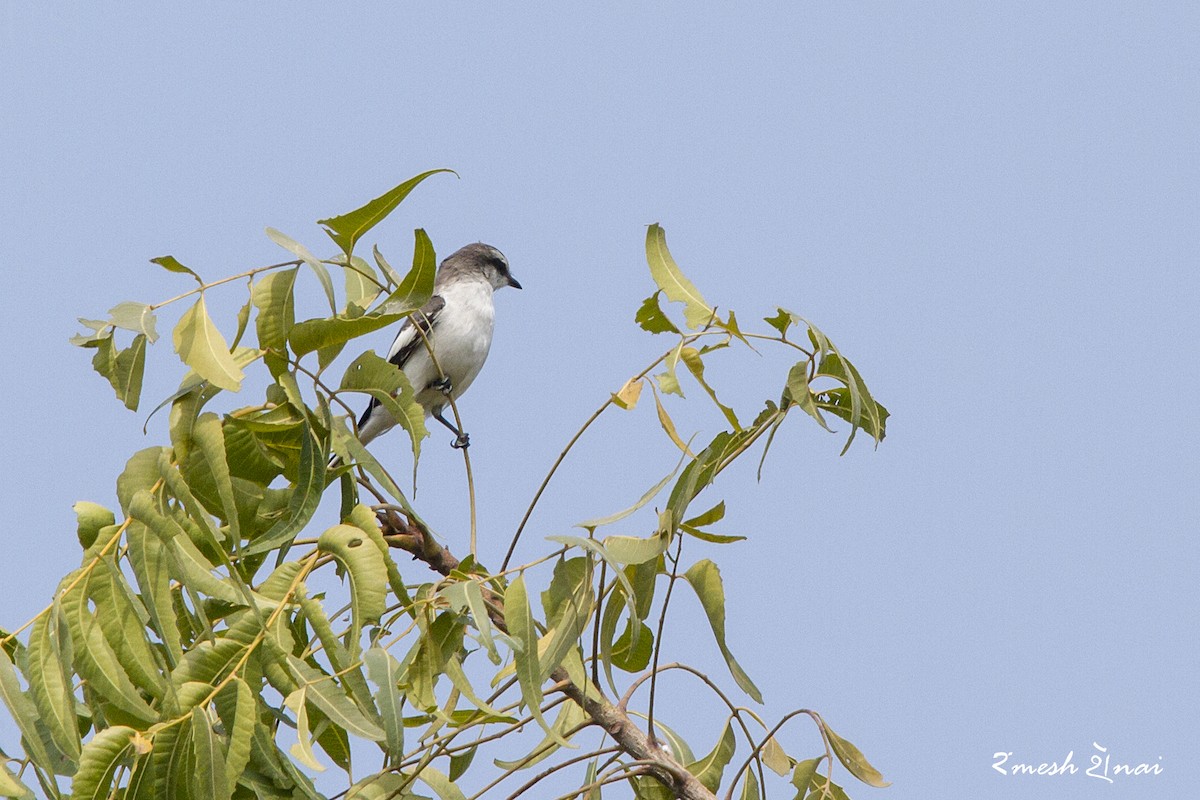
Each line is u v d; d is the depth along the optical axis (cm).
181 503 800
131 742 708
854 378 933
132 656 741
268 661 756
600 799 951
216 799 713
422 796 873
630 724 925
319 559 820
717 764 956
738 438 923
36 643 736
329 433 852
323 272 804
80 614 741
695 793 902
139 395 840
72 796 693
